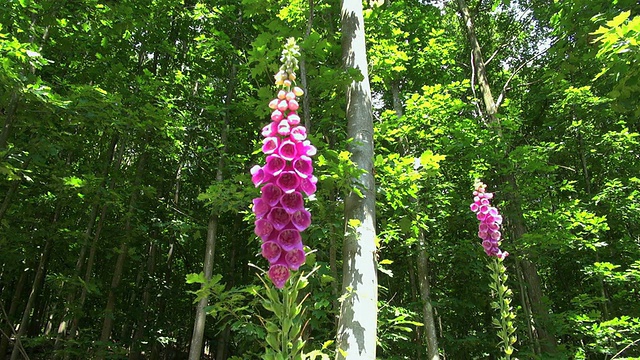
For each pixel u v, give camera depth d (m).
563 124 12.23
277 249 2.91
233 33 10.96
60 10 8.22
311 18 6.99
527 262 11.12
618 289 12.12
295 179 2.87
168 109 8.59
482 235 6.68
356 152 6.39
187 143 10.80
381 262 6.76
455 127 10.19
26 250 10.26
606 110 10.67
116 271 10.78
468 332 13.29
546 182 9.98
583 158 11.98
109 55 10.28
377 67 8.89
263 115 7.02
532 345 9.88
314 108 7.98
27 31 7.31
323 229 6.63
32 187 9.63
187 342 19.03
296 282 2.98
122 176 10.48
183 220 11.12
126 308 12.96
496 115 10.59
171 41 12.59
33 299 10.02
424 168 7.34
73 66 10.14
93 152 13.32
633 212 10.45
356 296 5.49
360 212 6.00
